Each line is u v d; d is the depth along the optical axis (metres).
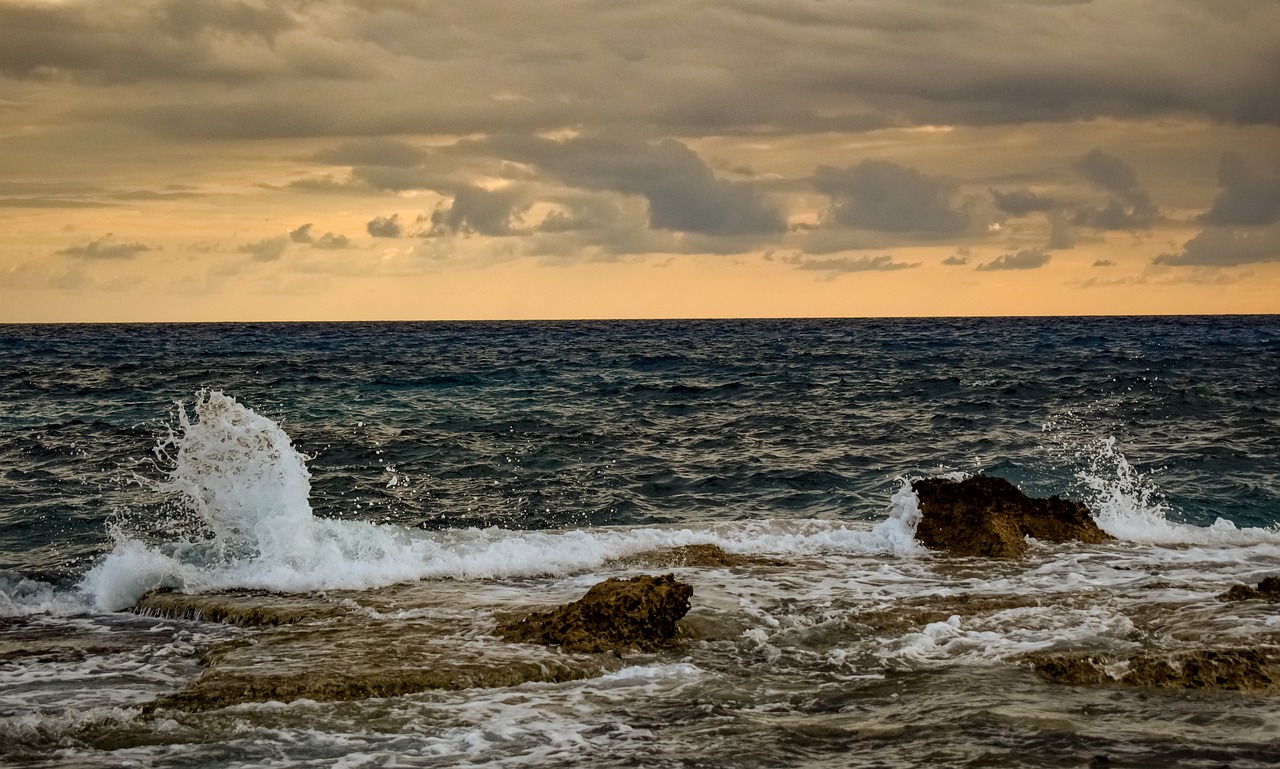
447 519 15.97
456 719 7.11
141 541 13.56
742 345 75.31
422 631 9.13
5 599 10.84
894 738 6.66
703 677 8.05
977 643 8.78
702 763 6.31
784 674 8.13
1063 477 18.66
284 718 7.09
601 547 12.55
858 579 11.17
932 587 10.80
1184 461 19.88
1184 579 11.02
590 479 19.14
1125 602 10.02
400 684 7.70
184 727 6.94
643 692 7.71
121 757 6.48
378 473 19.69
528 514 16.34
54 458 21.03
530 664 8.12
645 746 6.61
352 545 12.18
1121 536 13.53
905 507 13.43
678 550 12.47
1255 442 22.20
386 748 6.61
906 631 9.20
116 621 10.11
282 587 10.98
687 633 9.12
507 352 65.62
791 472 19.39
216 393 13.25
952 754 6.35
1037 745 6.48
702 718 7.12
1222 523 14.51
